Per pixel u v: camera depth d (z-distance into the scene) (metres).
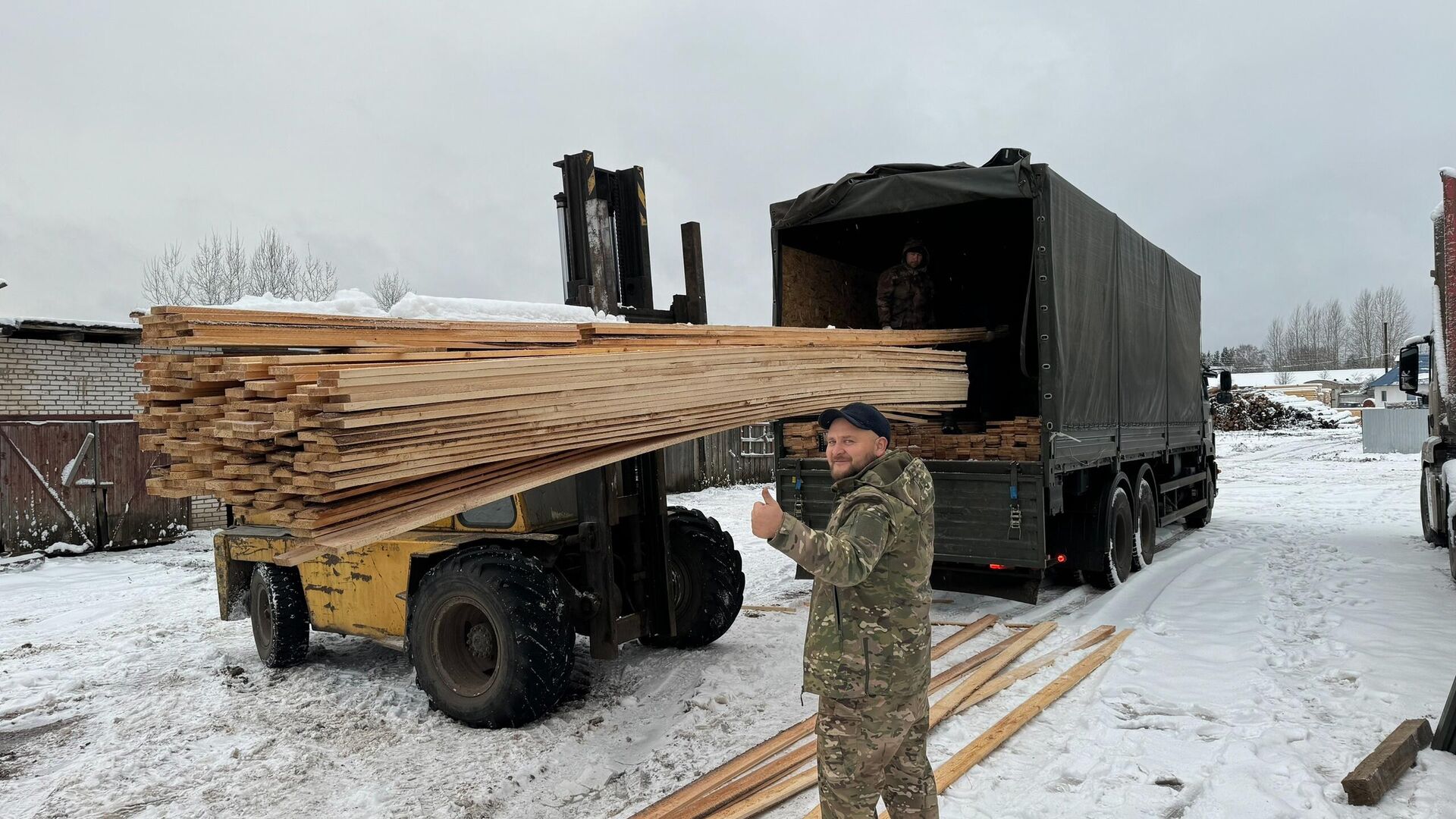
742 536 11.43
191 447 2.70
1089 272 6.91
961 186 6.27
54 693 5.50
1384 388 54.25
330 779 3.98
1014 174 6.09
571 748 4.18
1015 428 6.43
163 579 9.65
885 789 2.68
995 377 8.88
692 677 5.11
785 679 5.05
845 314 8.25
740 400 4.12
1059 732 4.13
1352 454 27.12
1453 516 7.08
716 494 16.44
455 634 4.72
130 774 4.12
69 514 11.34
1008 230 8.26
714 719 4.46
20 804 3.85
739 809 3.33
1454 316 7.64
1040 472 6.08
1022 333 6.20
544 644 4.41
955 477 6.44
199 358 2.70
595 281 5.12
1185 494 10.88
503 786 3.78
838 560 2.29
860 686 2.46
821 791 2.57
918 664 2.52
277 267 29.61
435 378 2.67
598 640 4.89
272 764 4.18
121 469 11.84
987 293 8.94
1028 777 3.60
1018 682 4.89
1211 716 4.25
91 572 10.23
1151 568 8.34
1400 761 3.43
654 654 5.62
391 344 3.17
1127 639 5.75
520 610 4.39
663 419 3.65
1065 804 3.34
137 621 7.63
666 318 5.65
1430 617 5.84
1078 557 7.34
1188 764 3.67
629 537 5.29
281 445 2.54
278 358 2.62
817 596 2.57
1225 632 5.81
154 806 3.77
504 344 3.51
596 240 5.16
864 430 2.61
